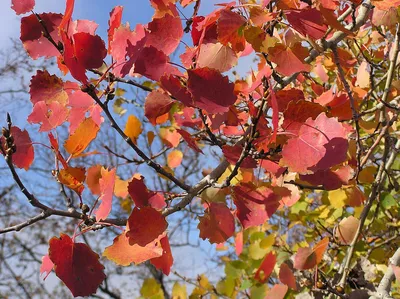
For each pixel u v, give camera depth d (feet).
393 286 3.19
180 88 1.90
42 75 2.02
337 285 2.64
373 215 3.26
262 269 3.04
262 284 3.34
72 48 1.78
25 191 1.86
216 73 1.86
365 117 3.61
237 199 2.14
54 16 1.95
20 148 2.05
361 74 3.01
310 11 1.88
